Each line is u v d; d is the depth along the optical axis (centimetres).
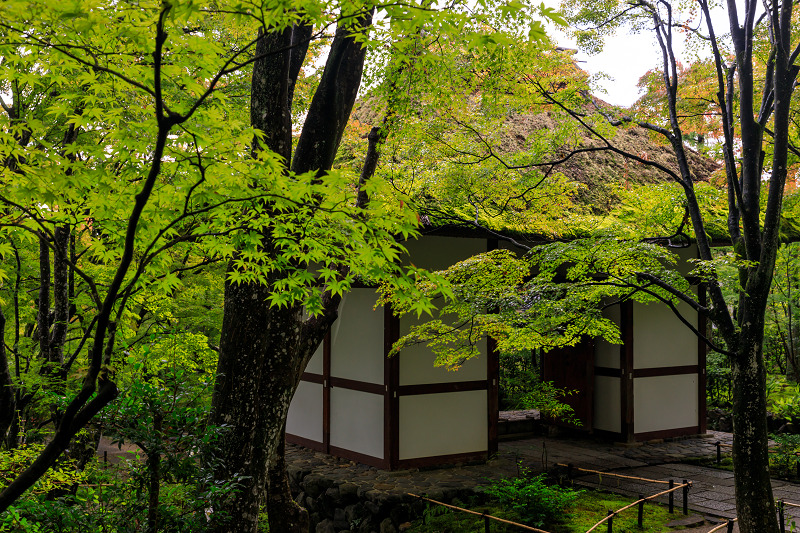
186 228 395
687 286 686
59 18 256
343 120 666
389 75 698
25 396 598
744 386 631
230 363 545
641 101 902
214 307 977
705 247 675
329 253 376
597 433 1208
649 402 1184
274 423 599
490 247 1024
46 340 686
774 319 1342
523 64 714
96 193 329
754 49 802
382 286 754
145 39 288
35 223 335
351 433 1012
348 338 1029
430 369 974
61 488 514
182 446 444
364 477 905
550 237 937
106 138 379
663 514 770
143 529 423
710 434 1268
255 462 579
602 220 976
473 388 1006
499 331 780
